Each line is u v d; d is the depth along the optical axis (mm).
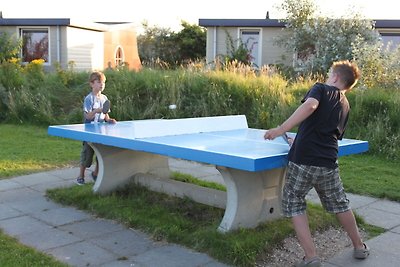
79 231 4086
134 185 5164
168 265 3414
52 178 5992
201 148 3578
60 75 12047
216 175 6422
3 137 9086
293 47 16938
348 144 3818
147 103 10648
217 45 19312
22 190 5406
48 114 10820
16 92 11438
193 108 10172
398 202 5195
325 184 3311
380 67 10297
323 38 16031
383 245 3881
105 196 4930
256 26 18594
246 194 3871
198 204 4676
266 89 10055
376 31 16406
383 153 7633
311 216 4332
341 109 3289
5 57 18000
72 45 19781
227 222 3842
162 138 4219
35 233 4020
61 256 3545
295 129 7996
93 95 5480
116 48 23047
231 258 3471
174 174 5953
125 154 5129
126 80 11109
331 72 3430
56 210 4668
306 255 3295
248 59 18203
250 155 3244
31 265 3318
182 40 29906
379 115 8289
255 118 9477
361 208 4941
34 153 7539
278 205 4145
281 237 3807
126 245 3781
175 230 3943
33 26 19547
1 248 3617
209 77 10734
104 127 4969
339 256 3633
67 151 7785
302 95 9812
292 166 3258
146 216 4309
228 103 10023
